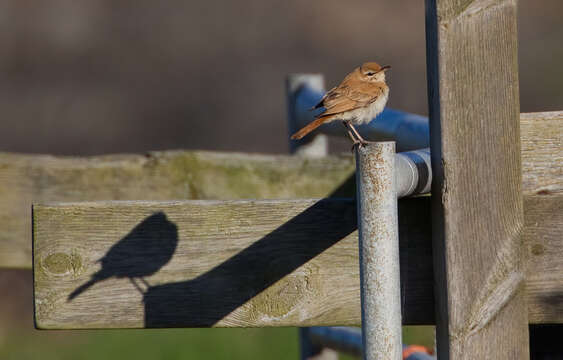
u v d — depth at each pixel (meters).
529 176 5.25
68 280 5.69
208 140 30.45
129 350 16.14
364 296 4.75
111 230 5.68
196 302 5.66
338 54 32.84
